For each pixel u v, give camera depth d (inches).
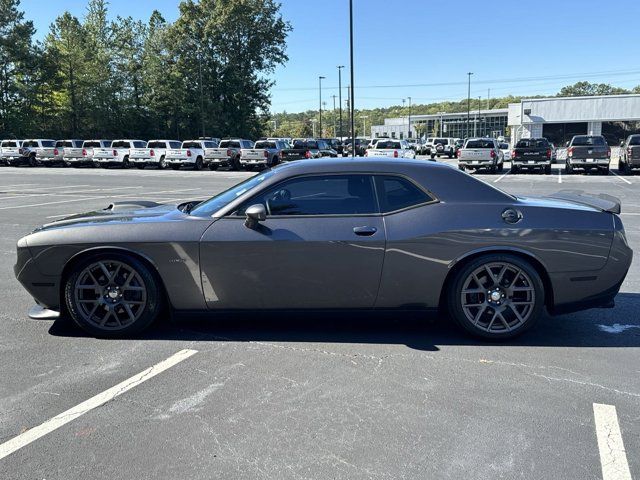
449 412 132.4
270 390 144.1
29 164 1622.8
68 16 2262.6
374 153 1234.6
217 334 186.5
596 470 109.1
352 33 1142.3
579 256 176.4
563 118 1771.7
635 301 227.0
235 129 2348.7
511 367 159.8
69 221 190.1
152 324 190.2
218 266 175.0
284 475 107.1
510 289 177.5
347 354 169.3
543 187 764.6
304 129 4690.0
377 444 118.1
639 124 1721.2
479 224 174.6
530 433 123.0
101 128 2269.9
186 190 754.2
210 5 2292.1
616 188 744.3
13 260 308.2
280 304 178.1
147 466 110.5
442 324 197.9
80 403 136.9
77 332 189.0
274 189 179.3
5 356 167.5
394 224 174.6
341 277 174.7
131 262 177.3
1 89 2089.1
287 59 2450.8
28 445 118.0
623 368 159.5
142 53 2369.6
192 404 136.2
